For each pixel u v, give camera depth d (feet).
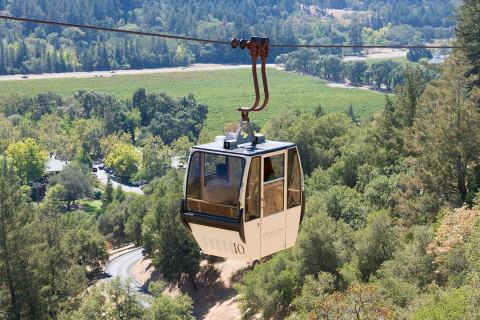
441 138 266.57
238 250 67.67
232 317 314.35
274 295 244.83
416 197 276.41
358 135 431.43
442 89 273.95
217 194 66.69
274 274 251.39
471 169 272.10
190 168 67.67
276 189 68.28
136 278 435.94
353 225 289.33
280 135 460.14
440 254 193.26
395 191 300.81
